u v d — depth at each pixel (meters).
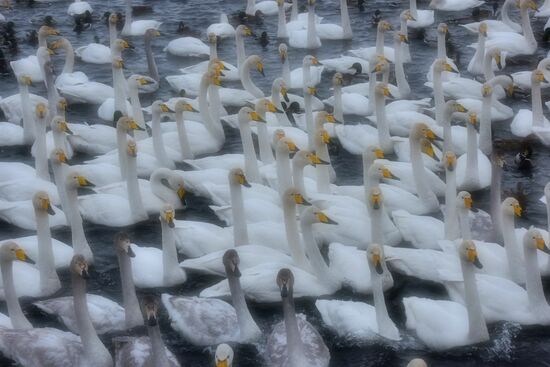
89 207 23.84
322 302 19.30
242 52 35.75
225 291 19.94
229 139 29.88
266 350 17.89
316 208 20.25
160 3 47.88
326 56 38.88
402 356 18.33
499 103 30.80
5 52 40.34
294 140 27.89
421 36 40.81
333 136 29.12
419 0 47.03
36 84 35.84
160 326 19.38
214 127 28.95
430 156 24.39
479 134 29.08
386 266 21.00
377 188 20.77
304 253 21.03
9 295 18.89
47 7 47.72
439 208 23.98
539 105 29.05
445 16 43.66
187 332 18.55
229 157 26.33
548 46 38.66
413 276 20.75
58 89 33.88
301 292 20.17
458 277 19.73
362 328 18.53
